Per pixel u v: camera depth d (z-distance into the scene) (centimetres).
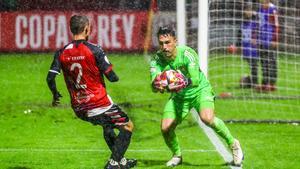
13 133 2441
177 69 1781
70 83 1702
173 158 1906
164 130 1842
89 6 4831
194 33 3556
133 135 2383
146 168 1878
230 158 2016
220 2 3531
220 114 2828
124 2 4844
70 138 2350
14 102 3114
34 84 3641
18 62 4441
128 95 3309
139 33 4850
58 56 1692
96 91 1688
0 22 4791
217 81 3688
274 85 3428
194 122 2608
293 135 2431
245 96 3238
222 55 3903
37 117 2769
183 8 2756
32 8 4812
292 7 3944
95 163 1958
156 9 4841
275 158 2047
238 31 3522
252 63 3434
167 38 1734
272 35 3416
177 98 1820
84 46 1666
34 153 2098
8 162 1972
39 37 4822
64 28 4831
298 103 3116
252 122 2655
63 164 1945
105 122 1705
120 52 4838
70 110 2922
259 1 3400
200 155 2056
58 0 4822
